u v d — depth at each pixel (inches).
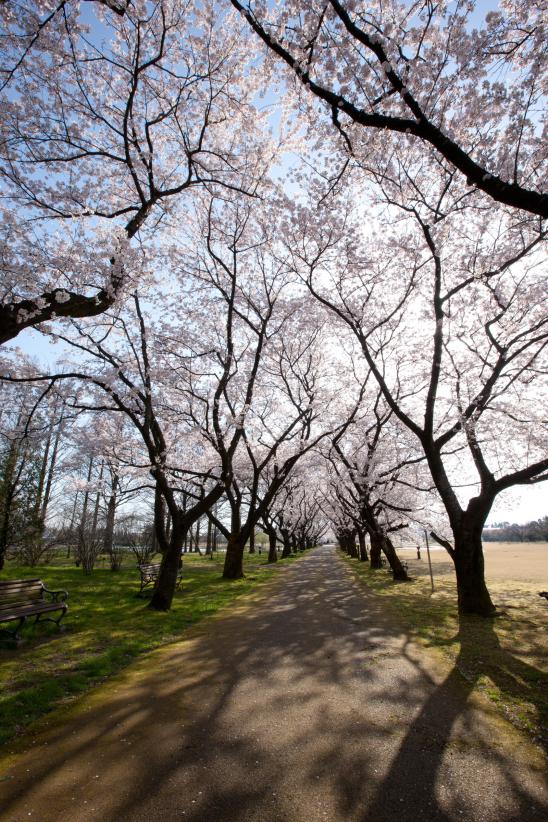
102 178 359.9
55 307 212.7
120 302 343.3
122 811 112.0
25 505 686.5
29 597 302.4
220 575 743.1
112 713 172.1
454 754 142.0
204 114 337.1
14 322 194.9
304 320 602.2
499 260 391.2
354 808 113.9
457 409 467.5
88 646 267.3
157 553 1147.3
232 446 462.0
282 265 516.1
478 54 223.3
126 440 561.0
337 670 225.3
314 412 726.5
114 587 530.9
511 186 160.2
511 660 242.7
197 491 729.0
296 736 153.3
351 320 418.9
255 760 137.3
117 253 296.8
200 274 530.0
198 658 247.8
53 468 755.4
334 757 139.5
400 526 706.8
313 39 195.3
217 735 153.7
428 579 657.0
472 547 378.9
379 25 208.5
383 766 134.3
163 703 182.4
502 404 458.9
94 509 1133.7
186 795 118.7
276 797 118.3
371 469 658.2
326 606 422.9
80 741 149.1
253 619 361.7
